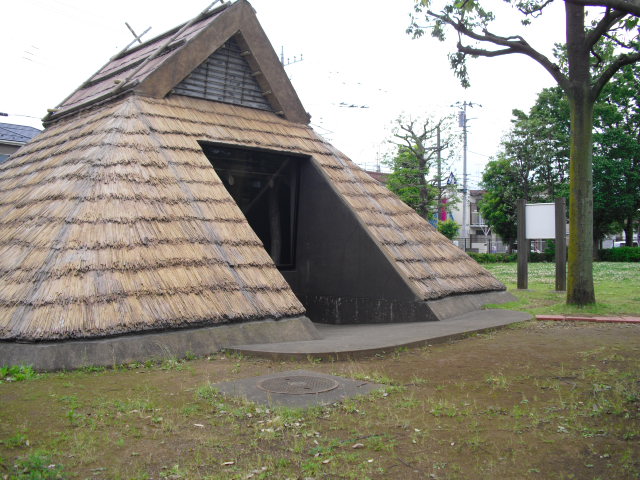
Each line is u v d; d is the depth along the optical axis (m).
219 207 10.45
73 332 7.15
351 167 14.86
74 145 11.45
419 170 34.88
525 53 11.92
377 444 4.44
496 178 45.50
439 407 5.37
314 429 4.79
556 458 4.16
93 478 3.83
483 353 7.99
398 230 13.41
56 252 8.00
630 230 47.22
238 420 5.04
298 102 15.23
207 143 12.12
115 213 8.98
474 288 13.10
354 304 12.64
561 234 16.03
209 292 8.70
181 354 7.82
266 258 10.02
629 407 5.28
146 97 12.41
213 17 14.27
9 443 4.39
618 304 12.52
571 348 8.12
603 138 40.59
